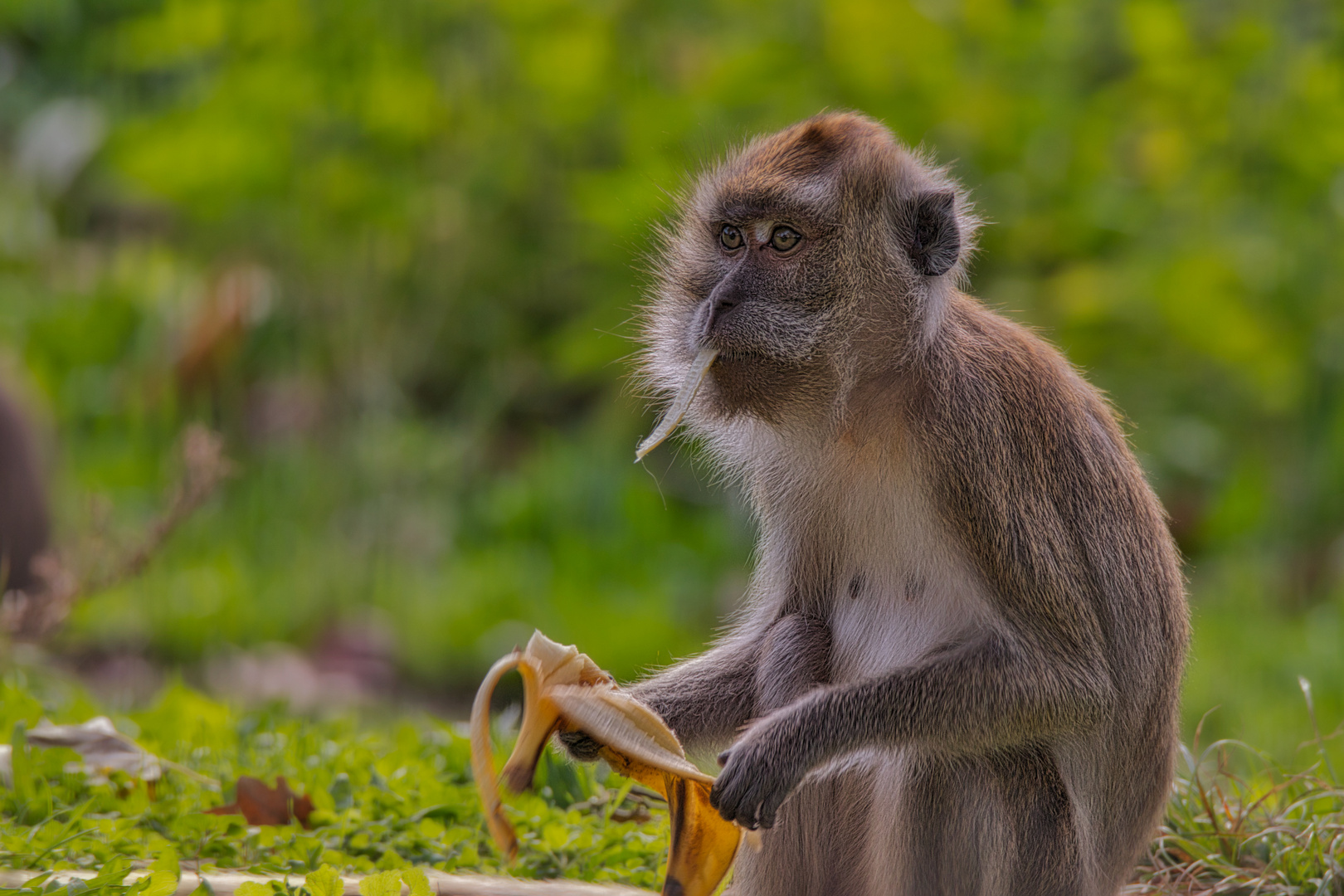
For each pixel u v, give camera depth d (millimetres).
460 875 6238
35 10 20672
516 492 16578
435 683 14070
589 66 16312
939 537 6133
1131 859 6457
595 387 17969
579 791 7469
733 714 6723
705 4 16672
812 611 6789
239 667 13492
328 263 17516
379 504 16531
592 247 16297
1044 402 6242
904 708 5906
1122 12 16266
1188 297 15609
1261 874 6746
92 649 13539
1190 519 16766
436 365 17828
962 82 15633
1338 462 16516
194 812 6602
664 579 15602
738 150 6938
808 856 6625
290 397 17406
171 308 18281
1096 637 6074
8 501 13828
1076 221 15961
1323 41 16641
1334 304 16406
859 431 6320
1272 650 14188
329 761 7512
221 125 16547
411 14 16641
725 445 7078
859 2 15125
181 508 10406
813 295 6293
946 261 6324
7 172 20188
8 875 5613
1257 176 16344
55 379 17656
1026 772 6141
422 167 17125
